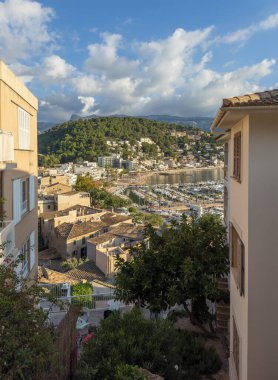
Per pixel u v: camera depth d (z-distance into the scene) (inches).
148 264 564.4
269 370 336.5
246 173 341.7
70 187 4448.8
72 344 390.9
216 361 469.4
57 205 3265.3
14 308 253.4
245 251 348.5
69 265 1879.9
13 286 282.4
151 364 360.2
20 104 602.9
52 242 2534.5
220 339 573.9
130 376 317.4
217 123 417.1
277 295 334.0
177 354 417.7
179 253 563.8
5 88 505.7
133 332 399.5
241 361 374.6
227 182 754.2
